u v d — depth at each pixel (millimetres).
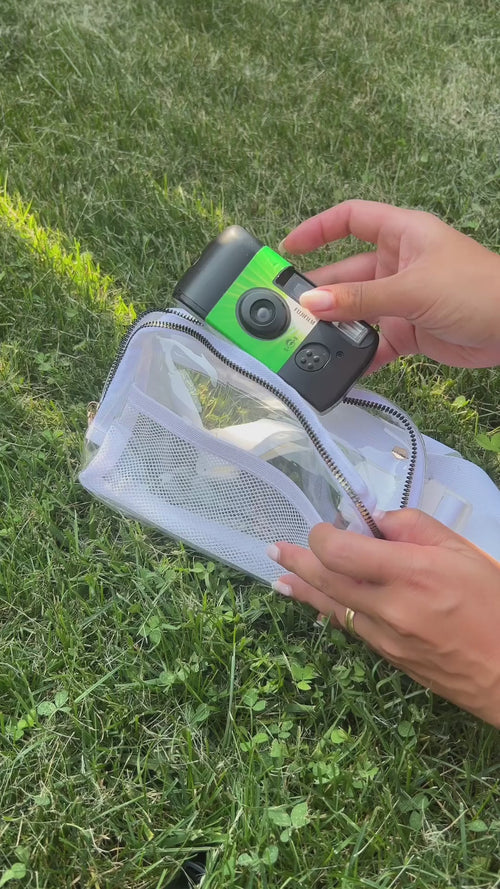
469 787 427
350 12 951
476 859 403
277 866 402
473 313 447
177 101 828
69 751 441
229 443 458
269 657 470
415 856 403
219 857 404
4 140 776
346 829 410
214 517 485
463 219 724
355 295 436
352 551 387
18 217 697
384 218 483
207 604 484
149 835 405
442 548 394
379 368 576
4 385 594
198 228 706
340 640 459
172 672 458
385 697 456
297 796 425
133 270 679
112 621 486
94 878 397
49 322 637
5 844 407
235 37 912
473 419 612
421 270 447
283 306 443
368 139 809
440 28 933
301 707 446
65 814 411
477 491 485
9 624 482
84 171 755
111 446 495
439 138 804
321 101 843
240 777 423
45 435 560
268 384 426
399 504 449
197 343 454
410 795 428
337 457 400
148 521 500
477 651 383
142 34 902
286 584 467
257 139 794
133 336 465
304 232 519
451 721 447
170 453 480
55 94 828
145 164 762
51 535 517
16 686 454
